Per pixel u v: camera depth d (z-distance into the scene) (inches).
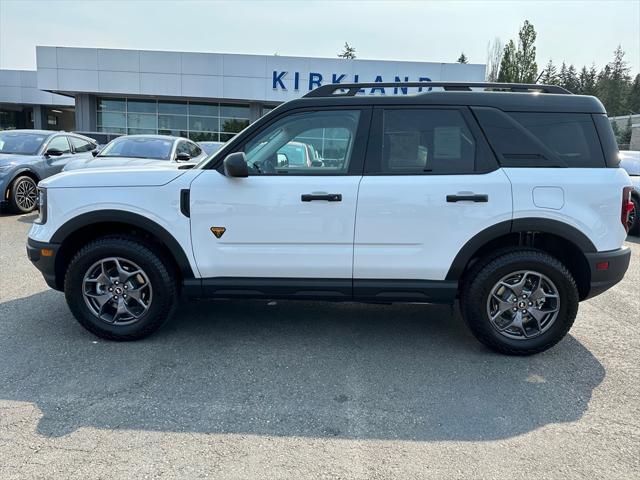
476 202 142.9
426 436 109.3
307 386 131.3
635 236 384.8
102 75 928.3
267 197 145.9
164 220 148.8
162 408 119.0
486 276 146.0
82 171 158.1
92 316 155.9
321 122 150.2
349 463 99.3
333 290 150.7
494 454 103.0
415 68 904.3
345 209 144.6
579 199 142.9
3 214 402.0
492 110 146.8
